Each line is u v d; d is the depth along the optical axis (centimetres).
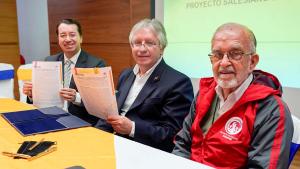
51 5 446
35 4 489
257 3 259
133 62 349
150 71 171
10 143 116
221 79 118
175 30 323
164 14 329
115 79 377
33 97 187
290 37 242
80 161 99
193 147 133
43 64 183
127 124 149
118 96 183
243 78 117
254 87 116
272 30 253
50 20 452
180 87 162
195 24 305
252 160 109
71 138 122
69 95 190
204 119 132
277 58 252
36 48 505
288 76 247
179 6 317
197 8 302
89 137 123
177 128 159
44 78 182
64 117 153
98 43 393
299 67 240
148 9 331
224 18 282
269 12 252
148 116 165
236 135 115
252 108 114
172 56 329
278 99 112
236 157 116
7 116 154
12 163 98
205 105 131
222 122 120
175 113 160
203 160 126
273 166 102
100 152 106
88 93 153
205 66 303
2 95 236
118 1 359
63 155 104
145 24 169
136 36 168
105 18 378
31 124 140
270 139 107
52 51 455
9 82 240
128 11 350
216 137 120
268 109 111
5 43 425
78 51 234
